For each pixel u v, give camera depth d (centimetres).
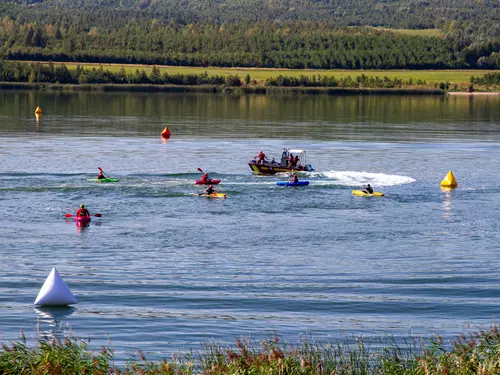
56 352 5644
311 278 8856
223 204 12531
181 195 13100
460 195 13575
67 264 9275
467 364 5481
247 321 7462
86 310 7706
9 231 10719
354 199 13062
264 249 10062
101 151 18850
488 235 10906
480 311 7856
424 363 5466
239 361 5497
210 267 9244
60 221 11319
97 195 12988
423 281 8806
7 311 7656
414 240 10600
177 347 6725
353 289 8481
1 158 17188
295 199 12988
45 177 14575
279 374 5366
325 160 17712
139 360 6281
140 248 10019
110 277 8788
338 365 5706
